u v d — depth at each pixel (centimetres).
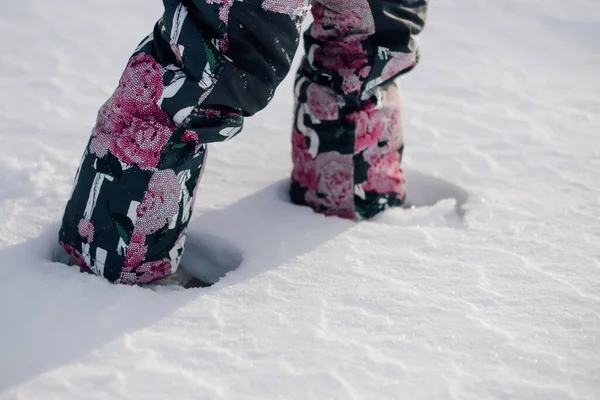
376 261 173
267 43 149
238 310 157
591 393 136
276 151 223
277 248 178
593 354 146
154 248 162
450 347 147
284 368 141
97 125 161
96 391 135
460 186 205
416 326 153
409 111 244
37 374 138
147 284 167
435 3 321
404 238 182
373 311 157
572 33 299
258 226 185
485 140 228
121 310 155
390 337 150
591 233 185
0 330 148
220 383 138
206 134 155
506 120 239
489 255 176
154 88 150
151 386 137
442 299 161
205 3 143
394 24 170
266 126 236
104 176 158
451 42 291
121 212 158
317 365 142
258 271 170
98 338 147
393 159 189
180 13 146
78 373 139
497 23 307
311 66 180
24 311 153
